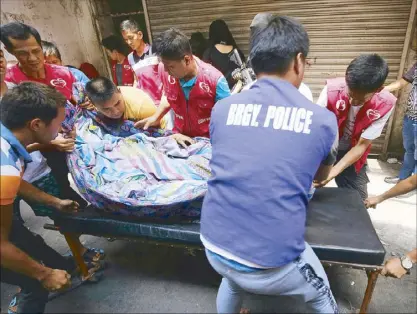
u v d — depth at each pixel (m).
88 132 1.89
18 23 1.69
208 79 1.84
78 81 2.07
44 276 1.32
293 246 0.96
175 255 2.09
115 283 1.91
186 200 1.48
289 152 0.92
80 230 1.69
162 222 1.56
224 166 1.00
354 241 1.33
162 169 1.72
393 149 3.31
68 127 1.86
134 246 2.21
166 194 1.53
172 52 1.63
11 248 1.17
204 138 1.99
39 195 1.62
